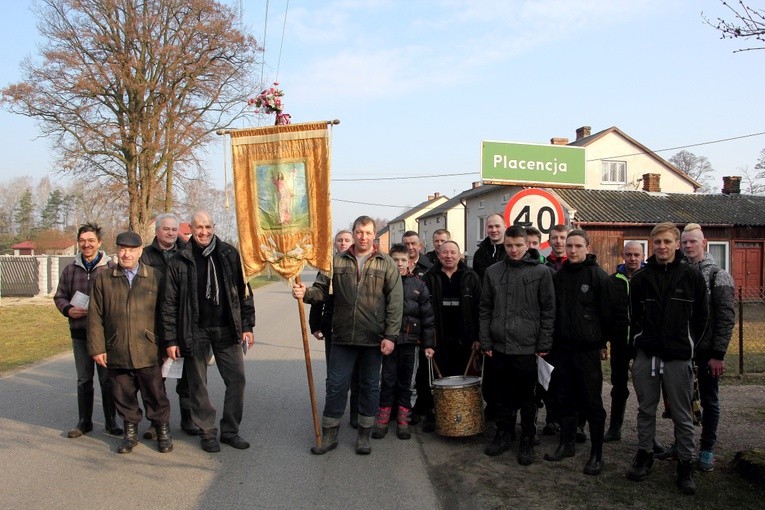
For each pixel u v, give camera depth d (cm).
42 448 550
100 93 2455
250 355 1083
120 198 2612
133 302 532
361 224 545
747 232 2330
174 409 702
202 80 2658
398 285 546
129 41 2503
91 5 2430
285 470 502
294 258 556
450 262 620
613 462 508
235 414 562
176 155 2600
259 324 1591
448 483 476
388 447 566
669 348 440
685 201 2489
